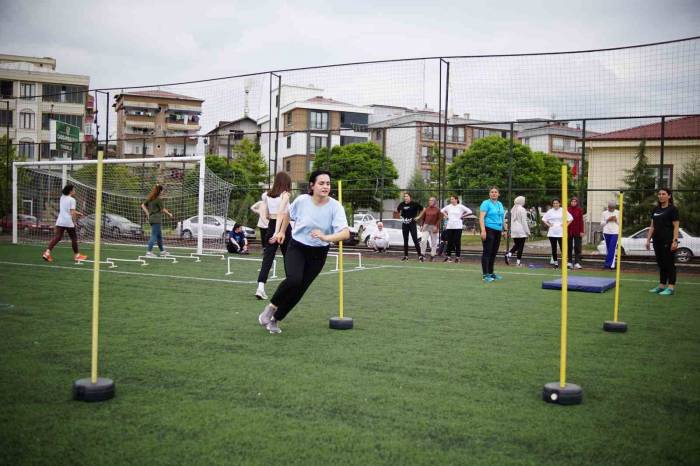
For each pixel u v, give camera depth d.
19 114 45.56
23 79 46.75
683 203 23.88
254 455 2.59
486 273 10.21
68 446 2.68
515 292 8.57
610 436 2.88
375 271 11.68
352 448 2.68
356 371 4.04
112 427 2.93
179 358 4.37
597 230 26.53
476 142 36.50
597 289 8.66
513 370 4.12
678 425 3.05
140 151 55.78
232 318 6.11
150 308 6.68
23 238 20.34
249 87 18.34
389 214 38.91
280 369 4.08
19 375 3.87
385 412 3.19
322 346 4.83
